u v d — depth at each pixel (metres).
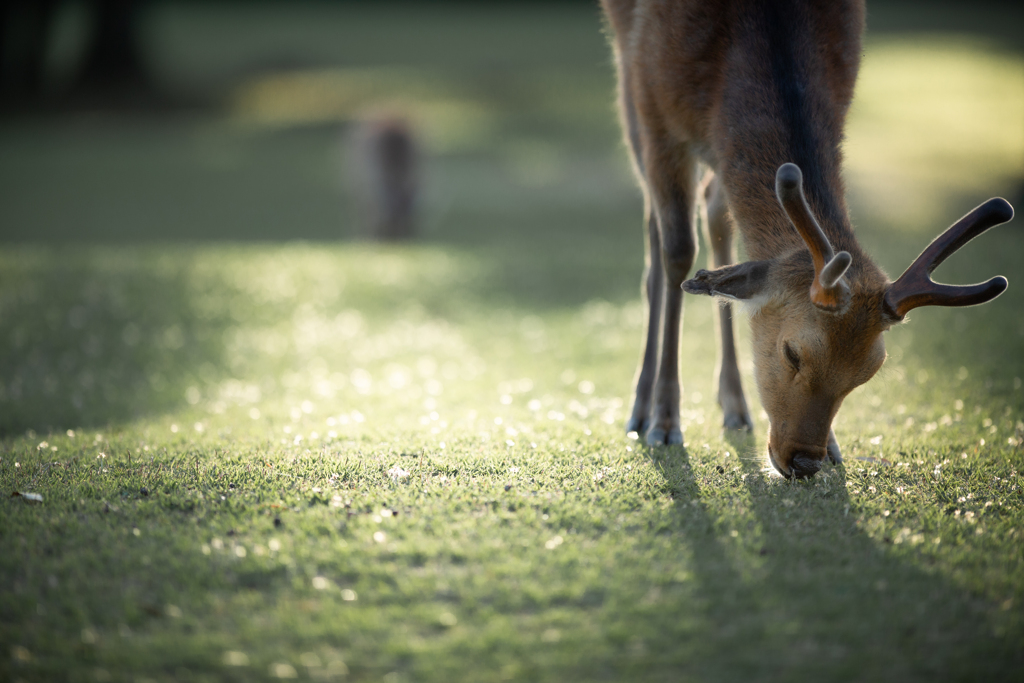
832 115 8.22
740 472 7.84
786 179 6.43
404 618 5.27
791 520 6.70
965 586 5.75
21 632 5.16
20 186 45.31
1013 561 6.12
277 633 5.13
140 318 17.62
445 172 47.94
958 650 5.09
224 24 99.31
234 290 20.22
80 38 81.00
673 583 5.72
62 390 12.77
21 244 33.78
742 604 5.47
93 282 19.94
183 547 6.07
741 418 9.84
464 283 21.53
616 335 15.84
